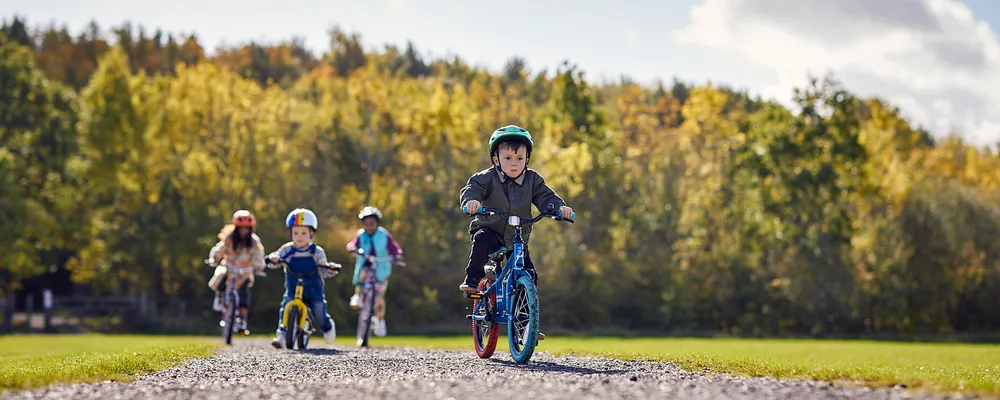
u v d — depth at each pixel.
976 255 52.25
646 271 52.50
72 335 35.62
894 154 64.50
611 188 55.84
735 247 54.44
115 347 17.67
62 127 50.31
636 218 55.75
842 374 5.69
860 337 48.59
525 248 7.67
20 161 45.19
